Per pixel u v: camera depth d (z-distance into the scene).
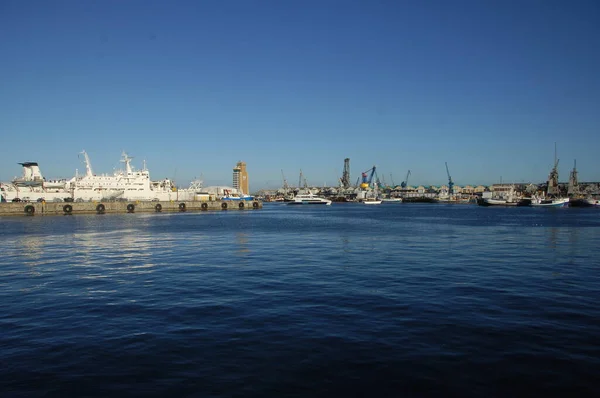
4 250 48.28
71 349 16.38
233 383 13.45
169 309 22.05
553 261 39.19
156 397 12.61
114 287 27.67
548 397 12.67
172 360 15.23
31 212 135.62
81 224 96.88
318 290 26.47
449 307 22.31
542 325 19.20
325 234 70.19
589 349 16.23
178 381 13.60
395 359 15.23
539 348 16.31
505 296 24.88
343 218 130.62
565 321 19.84
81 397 12.69
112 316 20.84
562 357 15.44
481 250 47.88
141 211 162.00
